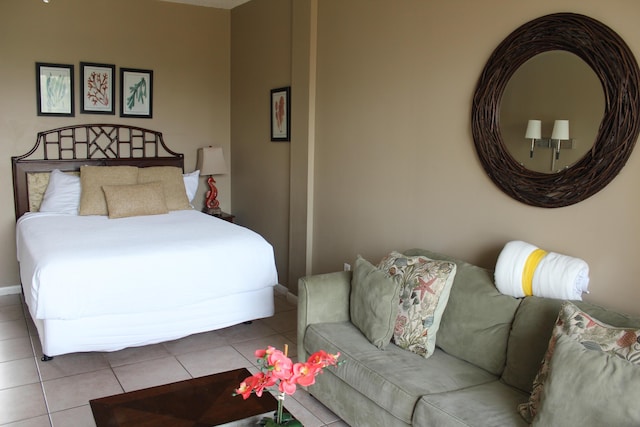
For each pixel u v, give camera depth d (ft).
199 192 18.71
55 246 10.84
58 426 8.51
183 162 18.12
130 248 10.87
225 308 11.73
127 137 17.06
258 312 12.29
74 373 10.39
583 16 7.49
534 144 8.26
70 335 9.99
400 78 10.89
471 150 9.41
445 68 9.83
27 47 15.15
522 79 8.39
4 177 15.20
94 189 15.05
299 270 14.74
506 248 8.10
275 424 5.54
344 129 12.71
